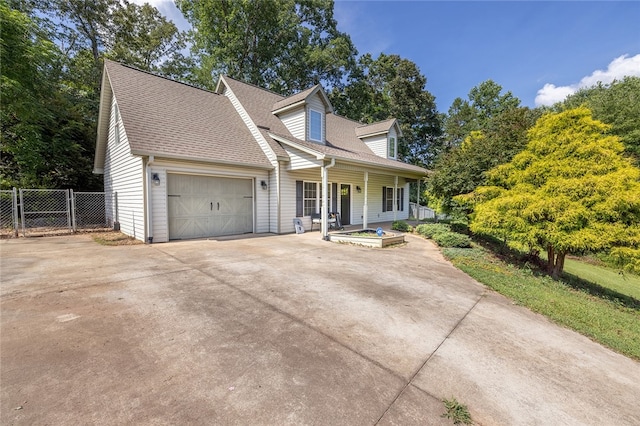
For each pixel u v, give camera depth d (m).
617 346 3.13
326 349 2.69
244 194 10.26
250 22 20.52
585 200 6.01
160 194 8.15
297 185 11.31
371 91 29.66
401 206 18.64
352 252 7.46
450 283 5.04
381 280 5.02
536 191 6.83
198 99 11.41
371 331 3.09
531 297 4.55
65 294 3.83
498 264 7.05
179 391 2.02
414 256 7.29
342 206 13.91
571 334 3.37
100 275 4.74
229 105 12.34
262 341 2.78
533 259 8.31
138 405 1.87
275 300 3.87
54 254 6.34
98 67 17.12
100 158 12.58
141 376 2.17
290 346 2.71
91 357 2.39
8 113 11.58
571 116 7.00
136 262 5.70
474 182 9.72
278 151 10.51
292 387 2.12
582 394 2.25
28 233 9.63
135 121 8.33
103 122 11.51
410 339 2.96
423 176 14.15
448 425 1.83
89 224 12.57
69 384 2.04
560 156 6.88
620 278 10.48
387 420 1.84
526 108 10.82
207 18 20.27
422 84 31.39
